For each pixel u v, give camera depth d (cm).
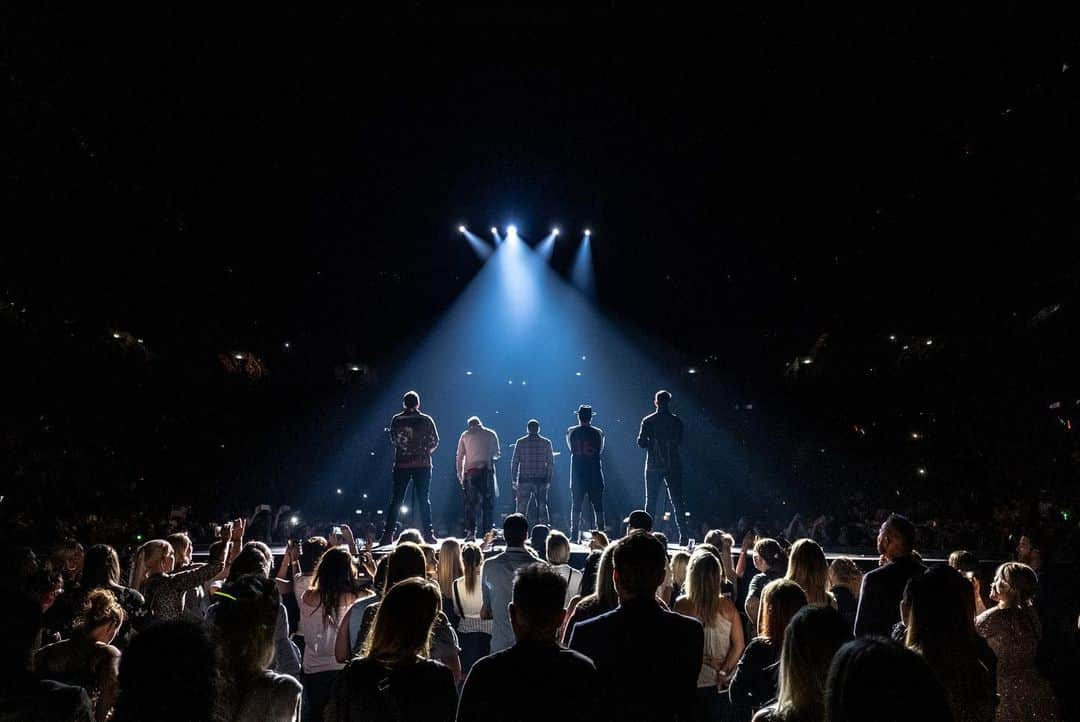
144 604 534
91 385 1848
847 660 215
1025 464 1688
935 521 1608
